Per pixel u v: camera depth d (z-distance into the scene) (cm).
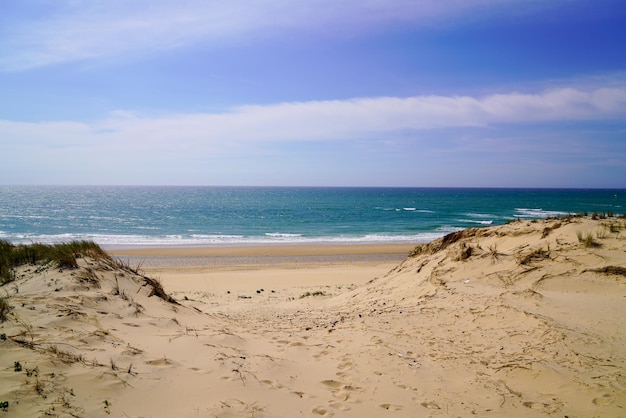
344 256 2616
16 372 291
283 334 603
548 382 405
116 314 502
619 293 699
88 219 5194
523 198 12219
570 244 894
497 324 582
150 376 343
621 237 878
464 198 12281
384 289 1100
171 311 621
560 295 705
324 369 447
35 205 7681
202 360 405
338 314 843
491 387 405
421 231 4119
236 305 1161
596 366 430
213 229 4300
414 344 534
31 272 619
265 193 16825
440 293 798
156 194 14488
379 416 343
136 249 2814
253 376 386
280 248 2909
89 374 317
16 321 396
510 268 855
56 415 253
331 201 10419
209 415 296
